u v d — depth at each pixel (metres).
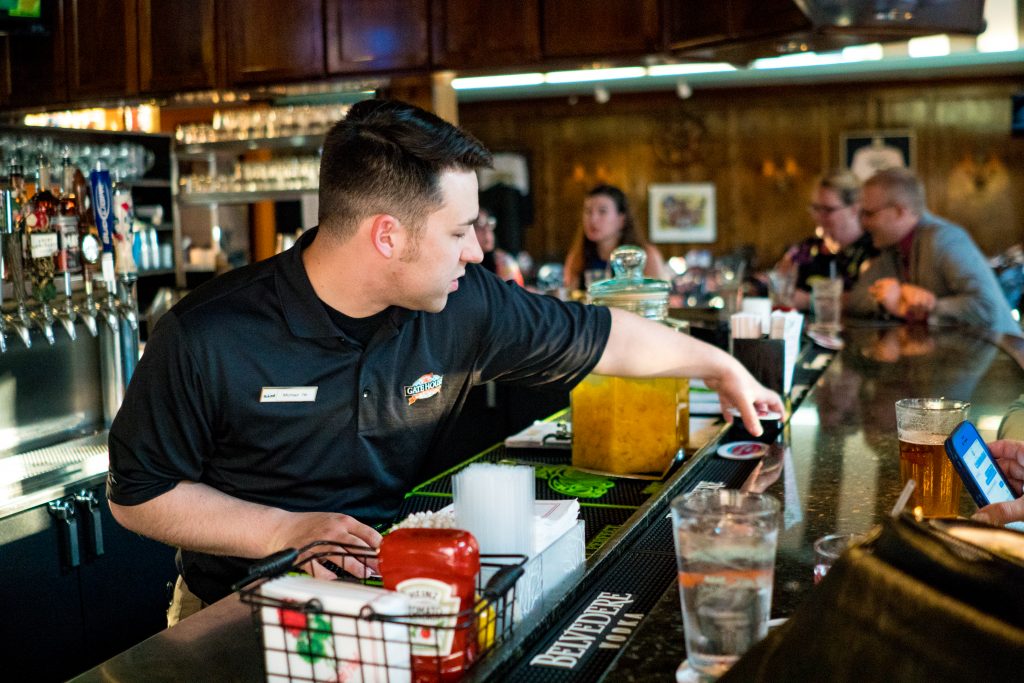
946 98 10.34
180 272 6.46
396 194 1.46
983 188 10.35
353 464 1.69
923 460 1.52
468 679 0.95
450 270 1.55
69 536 2.61
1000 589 0.70
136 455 1.57
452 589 0.94
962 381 2.67
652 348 1.87
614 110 11.05
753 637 0.91
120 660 1.11
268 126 6.12
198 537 1.54
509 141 11.31
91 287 2.85
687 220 11.08
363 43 4.85
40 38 5.59
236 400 1.60
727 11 3.92
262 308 1.59
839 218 4.98
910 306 3.99
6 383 2.78
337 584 0.94
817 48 3.97
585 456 1.96
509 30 4.56
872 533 0.81
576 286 5.37
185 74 5.22
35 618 2.53
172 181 6.37
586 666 1.04
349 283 1.57
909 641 0.71
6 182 2.83
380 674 0.89
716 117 10.89
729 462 1.88
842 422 2.20
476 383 1.86
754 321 2.25
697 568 0.91
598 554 1.34
